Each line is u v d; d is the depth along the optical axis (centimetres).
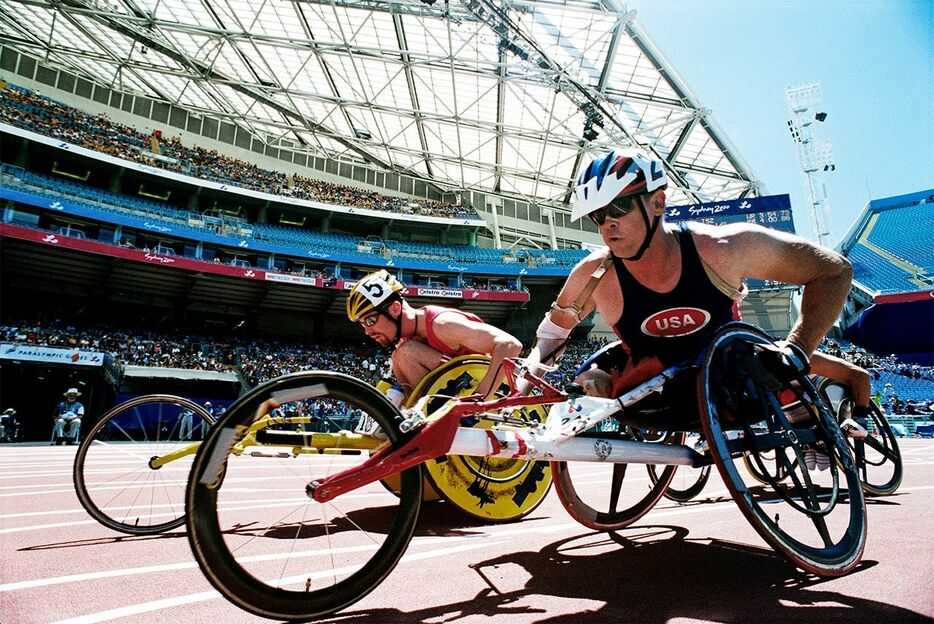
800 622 143
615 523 263
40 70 3056
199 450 143
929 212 4106
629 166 188
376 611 161
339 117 3334
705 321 209
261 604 144
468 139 3328
